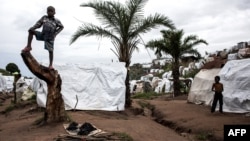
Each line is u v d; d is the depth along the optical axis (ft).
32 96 60.75
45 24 32.32
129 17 54.95
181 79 120.78
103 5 54.13
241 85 50.98
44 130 31.17
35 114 43.98
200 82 69.10
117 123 36.32
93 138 26.68
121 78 50.62
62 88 45.93
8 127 35.91
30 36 31.42
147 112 63.16
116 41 56.49
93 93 47.50
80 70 47.96
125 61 56.03
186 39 89.76
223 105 53.62
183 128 41.91
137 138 30.07
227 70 56.70
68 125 31.65
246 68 52.80
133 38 56.29
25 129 32.68
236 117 44.42
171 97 96.84
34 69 31.65
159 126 43.04
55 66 46.68
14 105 55.42
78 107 45.80
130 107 55.16
